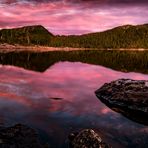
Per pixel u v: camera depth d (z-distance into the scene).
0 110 13.93
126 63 48.50
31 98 17.22
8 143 9.12
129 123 12.37
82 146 8.88
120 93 16.56
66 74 31.47
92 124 11.98
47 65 43.50
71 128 11.25
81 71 34.91
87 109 14.64
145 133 10.98
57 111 13.97
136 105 14.89
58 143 9.55
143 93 15.55
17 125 10.56
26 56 70.69
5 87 21.28
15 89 20.44
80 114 13.55
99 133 10.84
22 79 26.42
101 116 13.37
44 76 29.28
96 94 18.64
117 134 10.79
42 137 10.05
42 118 12.60
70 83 24.36
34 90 20.22
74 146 9.01
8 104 15.34
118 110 14.76
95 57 72.00
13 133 9.84
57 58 64.31
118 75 30.62
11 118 12.48
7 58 60.19
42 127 11.23
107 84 18.98
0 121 11.94
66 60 56.78
